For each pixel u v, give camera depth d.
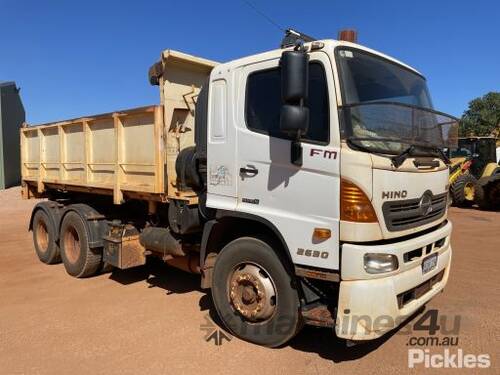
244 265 4.49
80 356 4.31
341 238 3.75
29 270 7.66
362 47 4.29
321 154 3.82
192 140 5.79
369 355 4.22
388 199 3.79
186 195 5.35
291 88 3.64
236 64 4.52
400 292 3.82
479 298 5.70
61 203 8.00
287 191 4.06
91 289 6.41
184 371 3.98
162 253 5.86
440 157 4.70
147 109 5.43
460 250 8.55
